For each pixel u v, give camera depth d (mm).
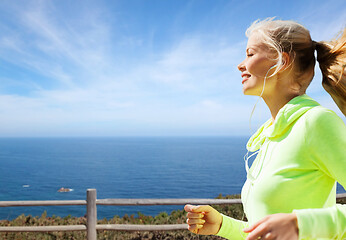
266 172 921
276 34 943
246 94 1053
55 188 85688
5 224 6703
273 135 936
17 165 147000
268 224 649
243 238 1145
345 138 775
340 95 917
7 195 74500
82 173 118875
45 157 194375
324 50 938
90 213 4973
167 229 5066
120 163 158625
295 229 645
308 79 970
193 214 1162
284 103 991
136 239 5961
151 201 5020
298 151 847
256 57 974
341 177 759
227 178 105375
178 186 90062
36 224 6762
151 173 119750
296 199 850
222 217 1177
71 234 6215
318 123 806
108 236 5938
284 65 937
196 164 152375
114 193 79438
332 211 673
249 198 988
